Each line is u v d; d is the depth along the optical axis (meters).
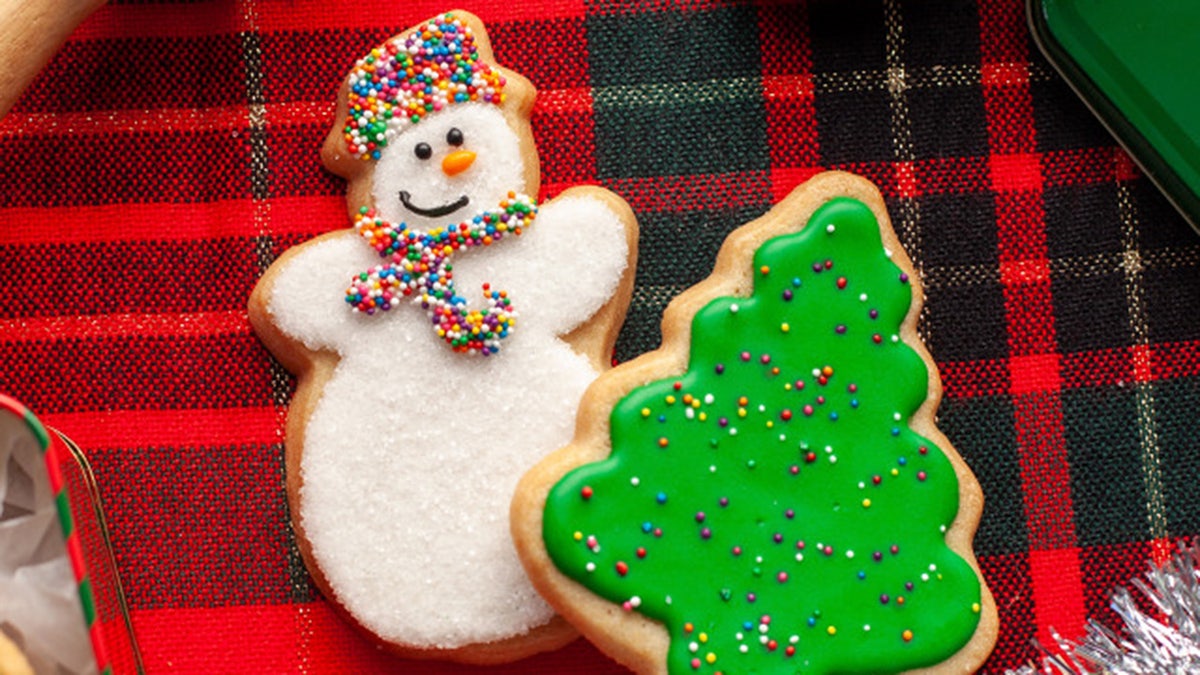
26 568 0.39
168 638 0.43
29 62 0.41
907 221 0.44
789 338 0.42
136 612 0.43
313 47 0.44
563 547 0.41
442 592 0.42
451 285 0.42
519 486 0.41
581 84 0.44
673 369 0.42
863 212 0.42
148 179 0.43
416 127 0.43
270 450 0.43
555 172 0.44
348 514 0.42
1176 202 0.44
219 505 0.43
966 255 0.44
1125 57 0.43
